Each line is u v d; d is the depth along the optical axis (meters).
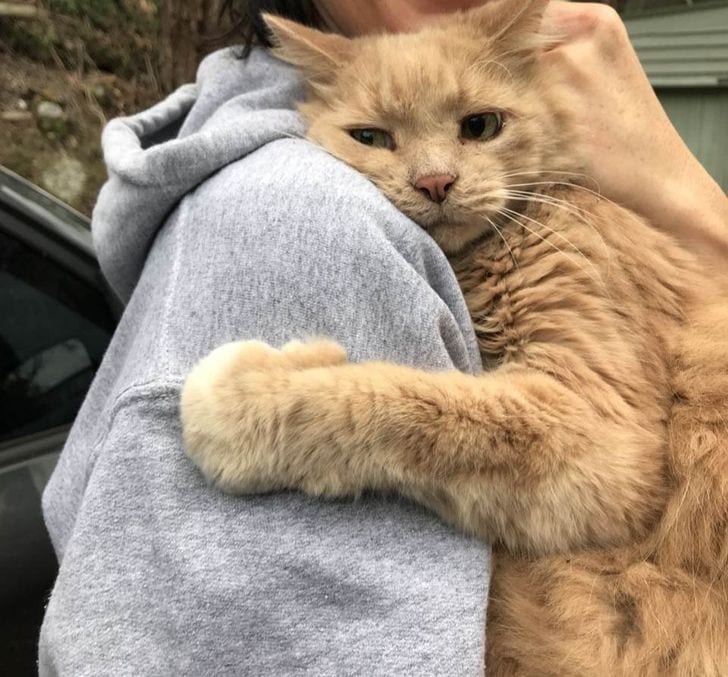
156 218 0.26
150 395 0.21
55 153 1.13
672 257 0.32
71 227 0.43
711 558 0.26
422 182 0.31
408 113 0.33
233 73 0.34
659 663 0.25
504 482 0.24
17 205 0.42
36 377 0.40
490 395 0.25
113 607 0.18
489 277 0.31
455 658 0.19
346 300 0.22
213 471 0.21
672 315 0.30
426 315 0.23
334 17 0.40
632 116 0.34
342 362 0.24
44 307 0.41
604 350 0.28
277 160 0.24
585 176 0.34
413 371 0.24
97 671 0.18
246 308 0.22
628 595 0.25
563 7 0.36
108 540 0.19
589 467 0.25
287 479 0.22
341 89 0.34
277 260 0.22
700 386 0.28
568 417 0.25
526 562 0.26
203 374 0.22
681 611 0.25
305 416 0.23
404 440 0.23
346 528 0.21
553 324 0.28
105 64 1.25
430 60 0.34
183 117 0.35
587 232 0.30
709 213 0.34
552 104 0.34
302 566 0.19
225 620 0.18
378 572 0.20
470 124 0.33
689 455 0.27
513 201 0.33
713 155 1.03
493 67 0.34
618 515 0.26
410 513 0.22
